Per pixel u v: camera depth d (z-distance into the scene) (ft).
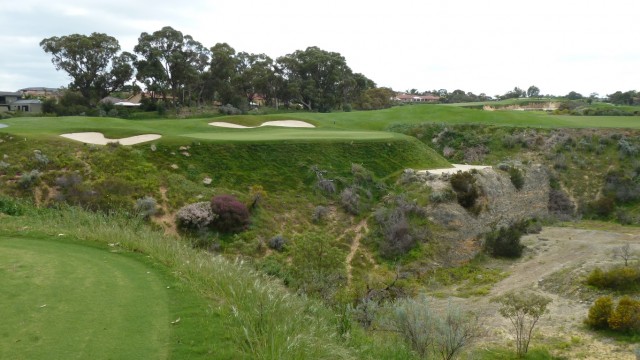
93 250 38.42
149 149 85.30
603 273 62.90
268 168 90.79
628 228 105.81
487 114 184.34
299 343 23.29
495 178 104.22
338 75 264.11
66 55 212.23
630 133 144.87
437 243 80.02
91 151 79.92
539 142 145.59
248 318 25.16
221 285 31.07
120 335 22.58
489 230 91.09
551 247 87.66
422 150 118.73
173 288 29.91
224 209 70.90
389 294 59.52
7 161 73.41
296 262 58.34
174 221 69.51
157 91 218.38
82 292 28.25
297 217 80.53
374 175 99.66
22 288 28.35
